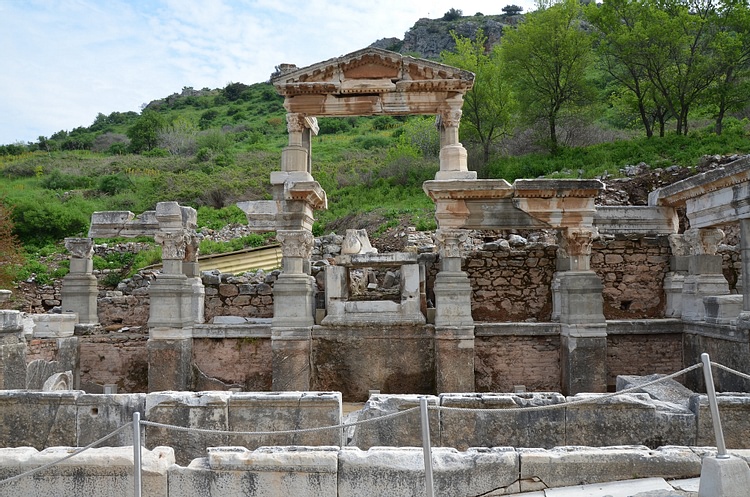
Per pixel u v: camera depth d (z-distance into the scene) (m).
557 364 14.92
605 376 14.16
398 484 6.14
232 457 6.19
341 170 37.72
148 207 34.75
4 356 11.04
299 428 8.08
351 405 14.21
